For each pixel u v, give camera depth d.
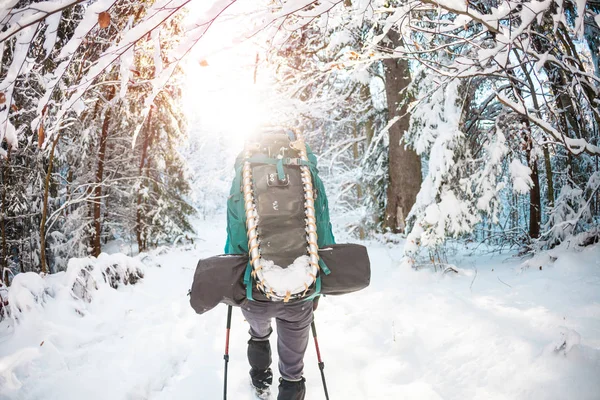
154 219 10.62
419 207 4.82
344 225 11.38
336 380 2.57
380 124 9.61
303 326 1.99
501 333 2.71
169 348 3.16
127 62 1.47
